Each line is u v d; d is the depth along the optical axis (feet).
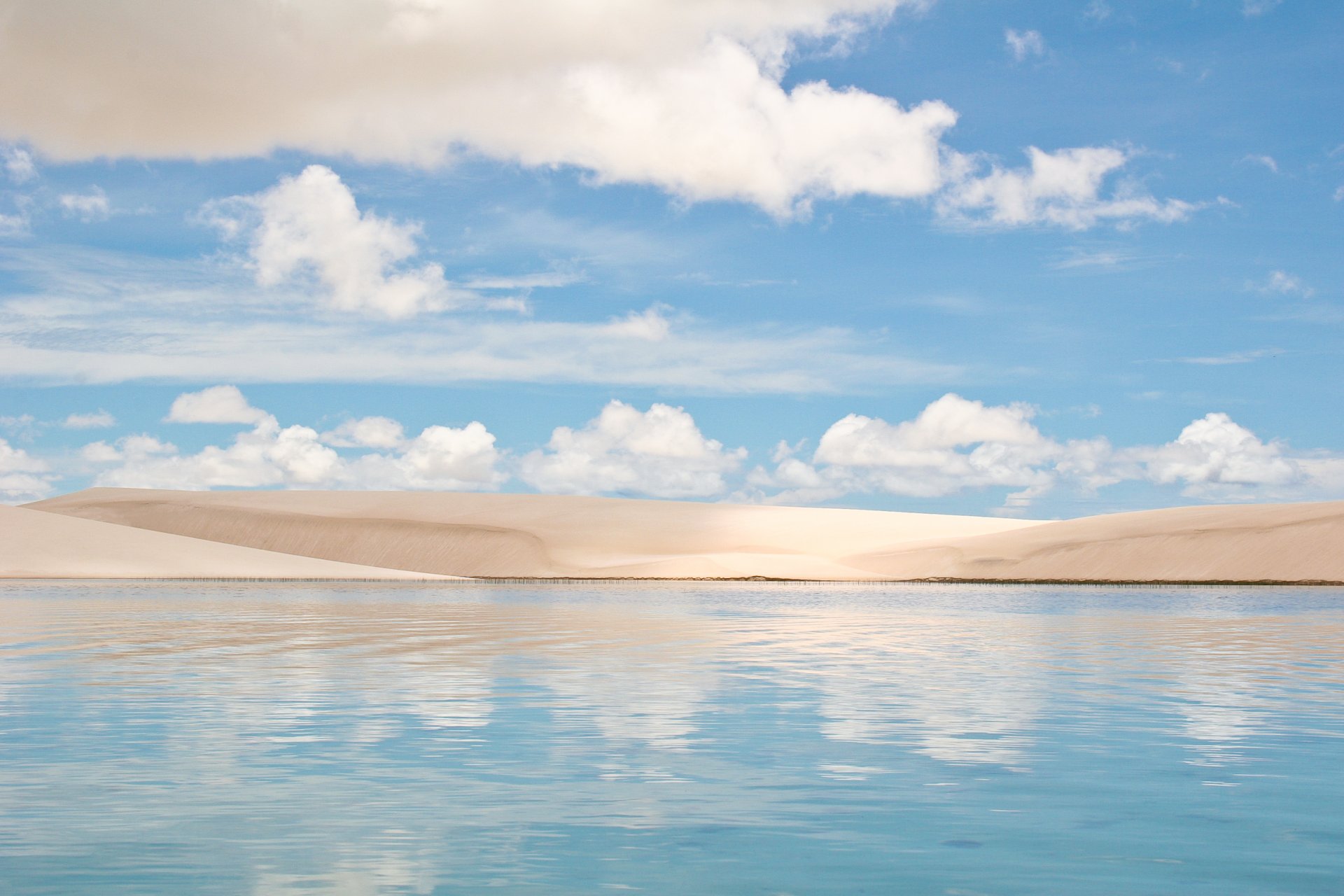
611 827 25.41
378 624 96.37
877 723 40.29
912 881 21.63
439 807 27.25
